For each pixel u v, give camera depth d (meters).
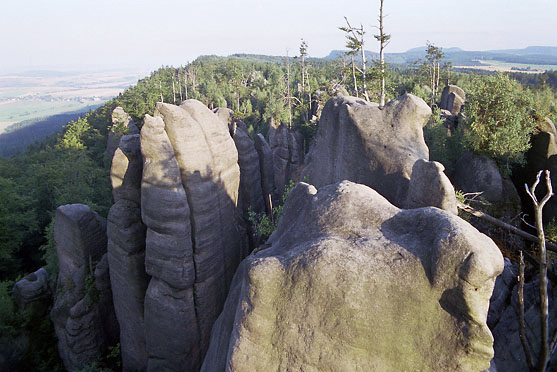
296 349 8.20
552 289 13.12
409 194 14.21
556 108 37.41
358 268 7.86
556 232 20.62
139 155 20.62
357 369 7.78
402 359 7.60
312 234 9.56
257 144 32.25
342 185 10.29
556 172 23.48
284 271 8.45
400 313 7.61
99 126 101.25
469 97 26.14
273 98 83.50
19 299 26.34
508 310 14.12
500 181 23.08
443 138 28.91
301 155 60.59
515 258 16.92
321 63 185.00
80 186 47.97
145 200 18.44
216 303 21.09
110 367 24.34
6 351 22.33
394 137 16.69
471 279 6.93
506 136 23.06
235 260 23.27
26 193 55.44
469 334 7.09
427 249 7.79
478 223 21.11
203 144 19.48
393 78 117.06
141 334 21.86
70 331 23.22
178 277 18.88
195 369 20.62
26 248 45.25
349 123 17.81
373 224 9.05
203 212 19.50
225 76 152.88
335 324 7.91
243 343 8.62
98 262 24.23
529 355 9.81
